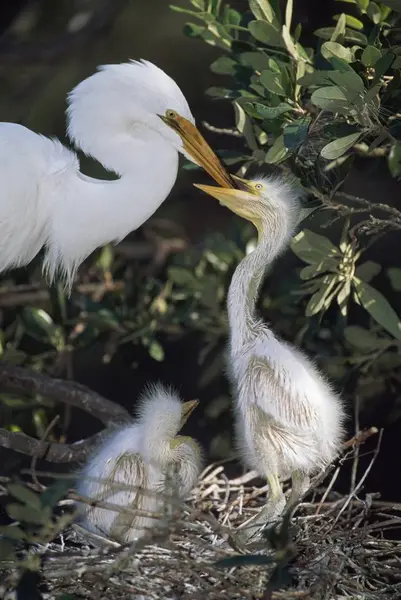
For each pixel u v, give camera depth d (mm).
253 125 10484
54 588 8266
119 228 11023
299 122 9008
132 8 18516
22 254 11242
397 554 9109
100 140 10844
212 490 10188
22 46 17344
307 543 8711
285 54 9828
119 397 16031
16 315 12344
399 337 10305
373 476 12633
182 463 9406
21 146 10852
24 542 8359
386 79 9406
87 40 17438
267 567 8234
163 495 8156
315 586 7992
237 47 10617
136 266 12406
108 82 10703
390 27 9664
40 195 10922
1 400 11625
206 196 17250
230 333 9688
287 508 8852
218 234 12664
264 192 9656
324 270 10320
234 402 9594
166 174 10844
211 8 10992
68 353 12125
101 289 12711
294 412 8891
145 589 8133
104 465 9312
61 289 11891
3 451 11852
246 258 9703
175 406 9508
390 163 10008
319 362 11422
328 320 12172
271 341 9352
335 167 10328
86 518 9367
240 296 9617
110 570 7848
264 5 9891
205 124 10781
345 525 9328
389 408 12539
